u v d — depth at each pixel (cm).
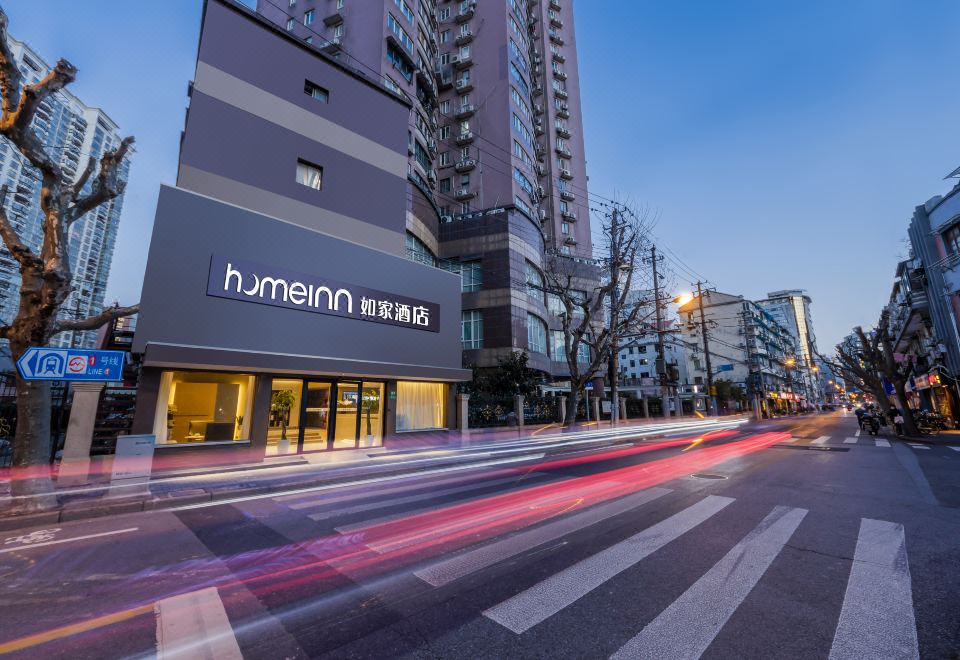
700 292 3928
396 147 1802
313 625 315
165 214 1095
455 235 3481
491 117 4338
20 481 653
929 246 2117
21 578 414
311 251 1373
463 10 4738
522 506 670
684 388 4934
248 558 465
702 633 295
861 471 973
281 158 1443
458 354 1772
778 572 399
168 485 855
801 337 14975
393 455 1313
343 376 1424
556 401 2281
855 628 300
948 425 2328
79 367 725
